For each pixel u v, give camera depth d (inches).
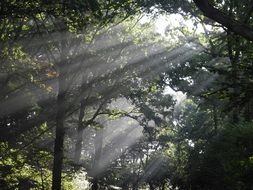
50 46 886.4
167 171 2379.4
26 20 757.3
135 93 1224.2
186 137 2015.3
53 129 1040.2
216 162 911.7
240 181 667.4
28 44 850.1
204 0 273.9
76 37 816.3
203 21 1029.8
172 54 1235.2
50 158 815.1
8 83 994.7
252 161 553.9
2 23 713.0
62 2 502.3
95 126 1009.5
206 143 1086.4
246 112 494.3
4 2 502.9
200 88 1330.0
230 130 853.8
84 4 506.6
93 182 1626.5
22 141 981.8
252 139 804.6
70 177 882.1
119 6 781.9
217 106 1246.9
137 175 2694.4
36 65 945.5
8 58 865.5
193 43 1267.2
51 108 1045.8
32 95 1071.0
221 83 362.6
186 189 1333.7
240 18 572.4
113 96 1119.0
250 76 363.3
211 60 1148.5
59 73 839.1
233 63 390.3
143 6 916.0
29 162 778.8
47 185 827.4
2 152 750.5
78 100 981.2
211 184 939.3
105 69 1052.5
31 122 1004.6
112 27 980.6
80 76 1000.2
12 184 750.5
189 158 1127.6
